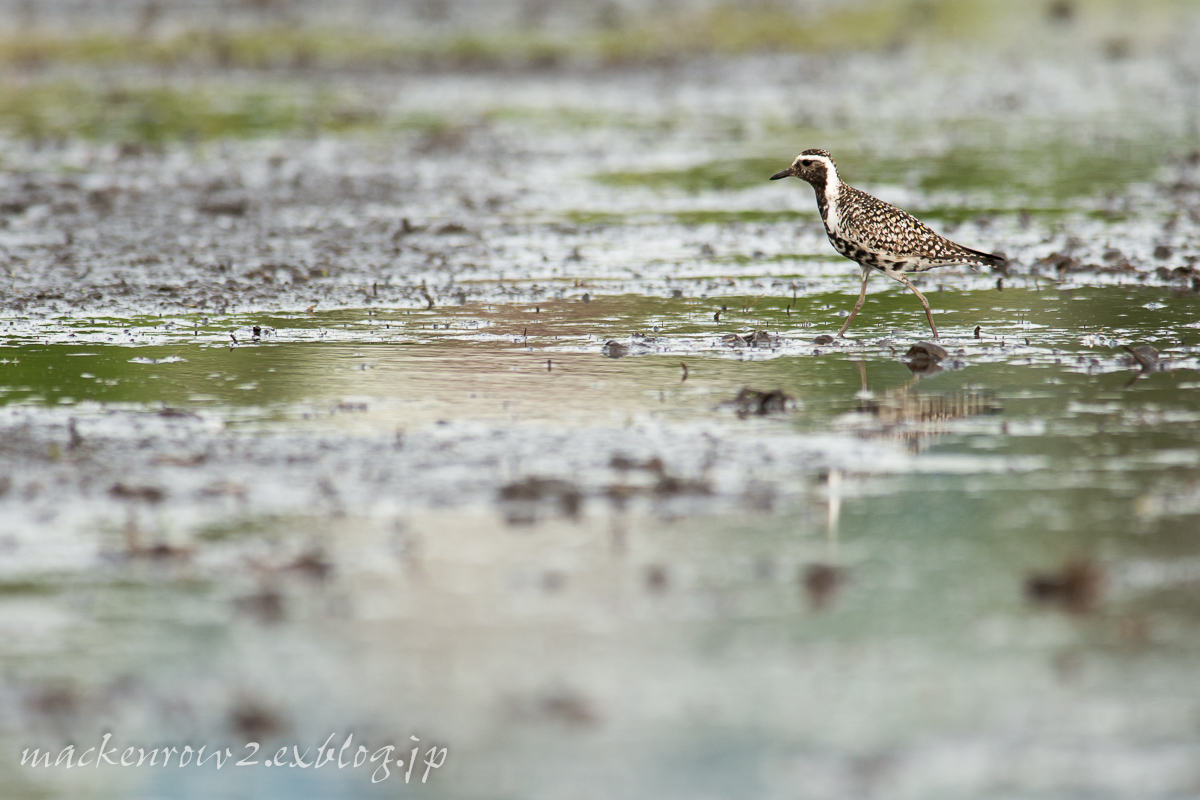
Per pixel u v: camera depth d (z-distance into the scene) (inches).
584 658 341.1
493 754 303.0
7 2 2142.0
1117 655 340.8
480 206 1047.6
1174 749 299.4
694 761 298.2
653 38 1994.3
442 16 2100.1
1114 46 1999.3
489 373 601.0
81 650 346.6
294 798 295.3
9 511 427.8
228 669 338.0
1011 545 405.1
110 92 1584.6
